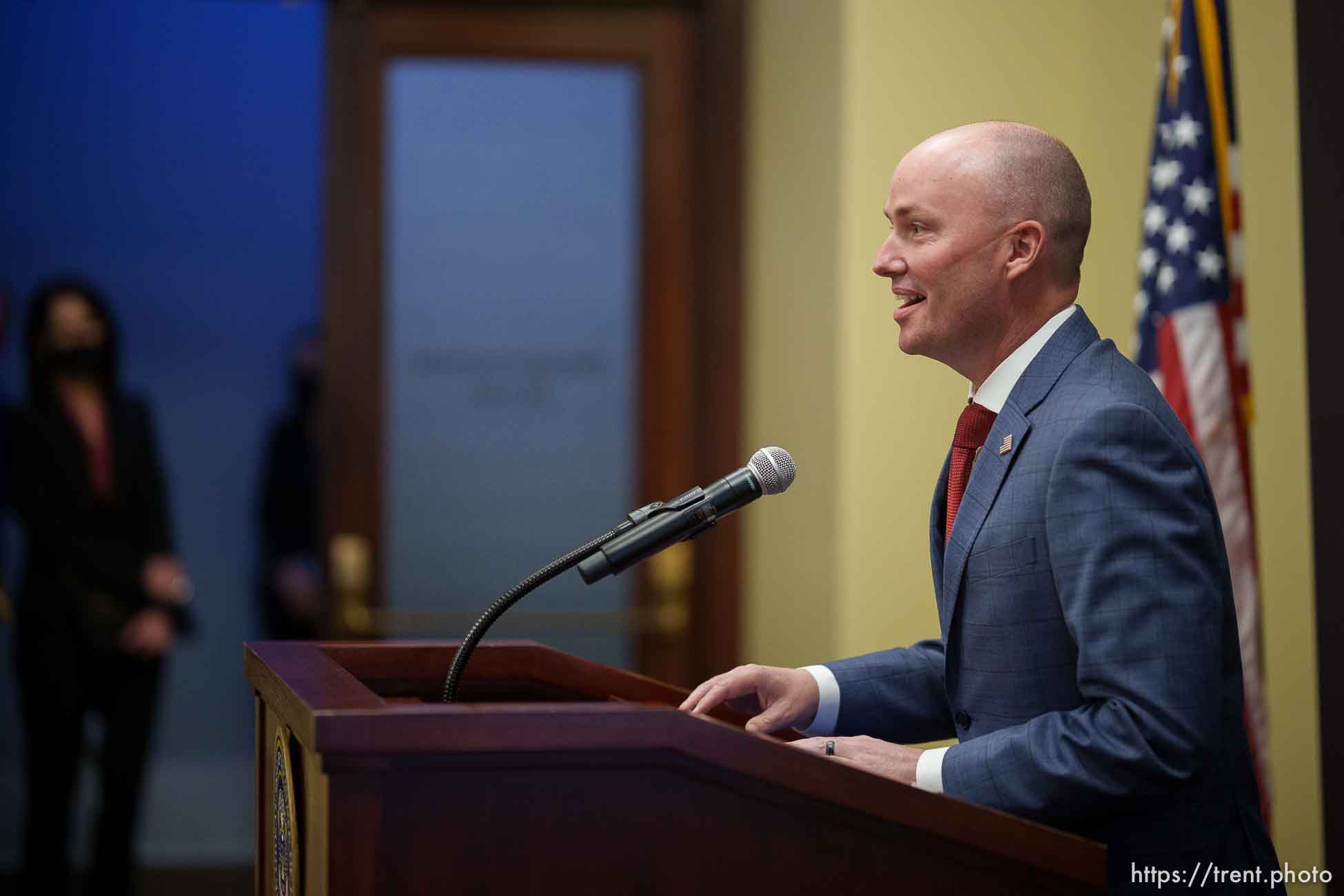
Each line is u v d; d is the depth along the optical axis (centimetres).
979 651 324
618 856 249
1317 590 481
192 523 1434
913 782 302
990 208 336
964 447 348
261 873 339
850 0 723
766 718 356
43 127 1427
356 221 918
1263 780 524
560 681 372
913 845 261
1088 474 303
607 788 250
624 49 937
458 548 918
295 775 279
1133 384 322
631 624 922
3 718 1334
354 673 359
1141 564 294
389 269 920
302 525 1318
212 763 1408
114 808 991
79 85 1434
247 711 1426
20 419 1012
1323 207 482
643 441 930
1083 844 259
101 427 1023
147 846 1281
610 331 934
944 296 340
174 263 1448
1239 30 736
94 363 1025
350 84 920
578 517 927
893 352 718
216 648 1423
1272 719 725
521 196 933
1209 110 560
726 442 921
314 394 1327
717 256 927
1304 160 486
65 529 1000
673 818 252
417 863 241
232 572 1436
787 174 827
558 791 248
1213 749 288
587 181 936
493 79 931
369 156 920
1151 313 560
